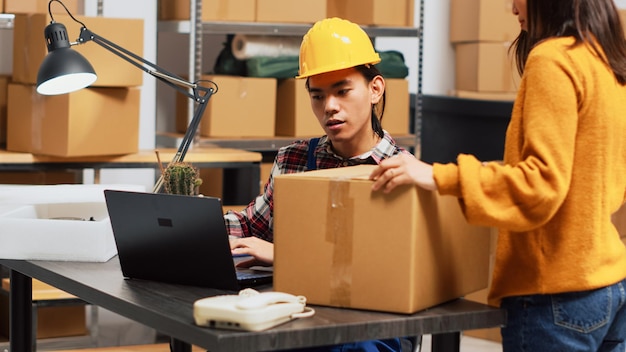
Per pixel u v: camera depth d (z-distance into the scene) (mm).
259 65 4934
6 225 2482
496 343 4684
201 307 1786
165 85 5277
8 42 4793
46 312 4539
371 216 1938
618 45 1982
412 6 5430
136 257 2223
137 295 2074
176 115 5195
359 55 2525
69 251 2465
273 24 4938
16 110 4207
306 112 5055
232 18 4855
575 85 1891
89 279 2246
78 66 2912
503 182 1861
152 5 5152
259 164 4535
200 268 2158
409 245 1907
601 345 2105
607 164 1945
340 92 2533
